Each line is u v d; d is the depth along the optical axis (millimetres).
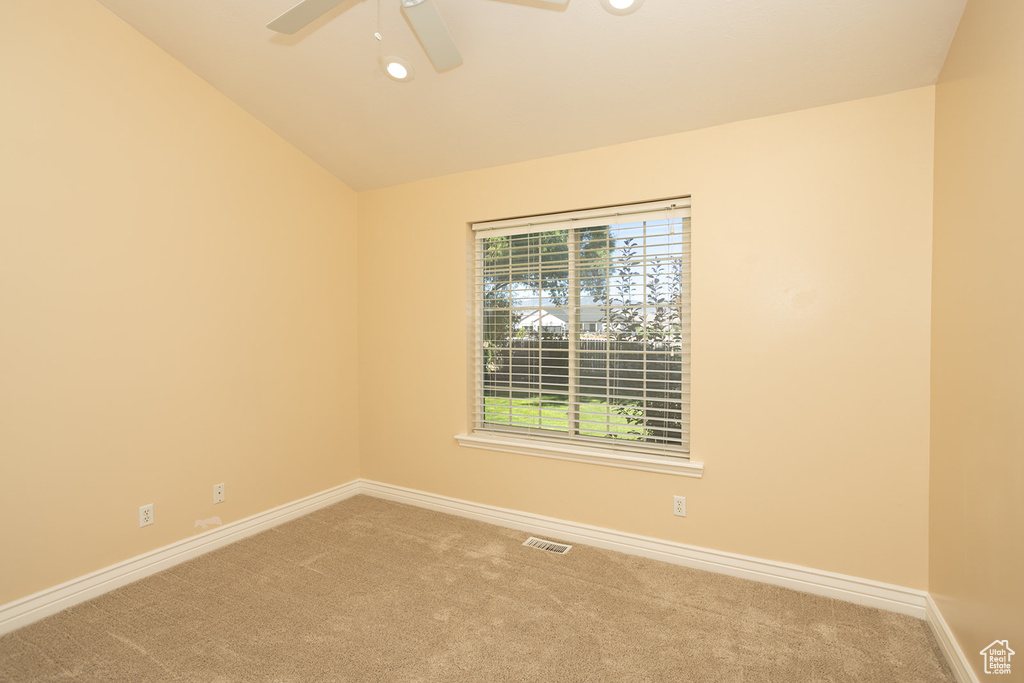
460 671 1802
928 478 2098
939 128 1998
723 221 2471
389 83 2582
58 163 2182
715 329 2500
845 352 2238
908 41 1892
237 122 2938
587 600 2277
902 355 2135
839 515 2264
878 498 2188
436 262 3389
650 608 2207
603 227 2893
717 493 2520
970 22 1650
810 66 2072
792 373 2342
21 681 1749
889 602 2170
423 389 3463
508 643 1964
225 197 2873
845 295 2232
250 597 2312
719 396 2500
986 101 1522
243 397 2980
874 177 2170
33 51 2104
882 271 2164
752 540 2447
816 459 2303
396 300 3568
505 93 2518
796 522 2350
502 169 3117
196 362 2734
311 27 2301
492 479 3199
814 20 1881
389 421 3627
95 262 2312
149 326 2523
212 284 2811
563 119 2625
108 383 2367
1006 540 1371
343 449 3658
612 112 2516
